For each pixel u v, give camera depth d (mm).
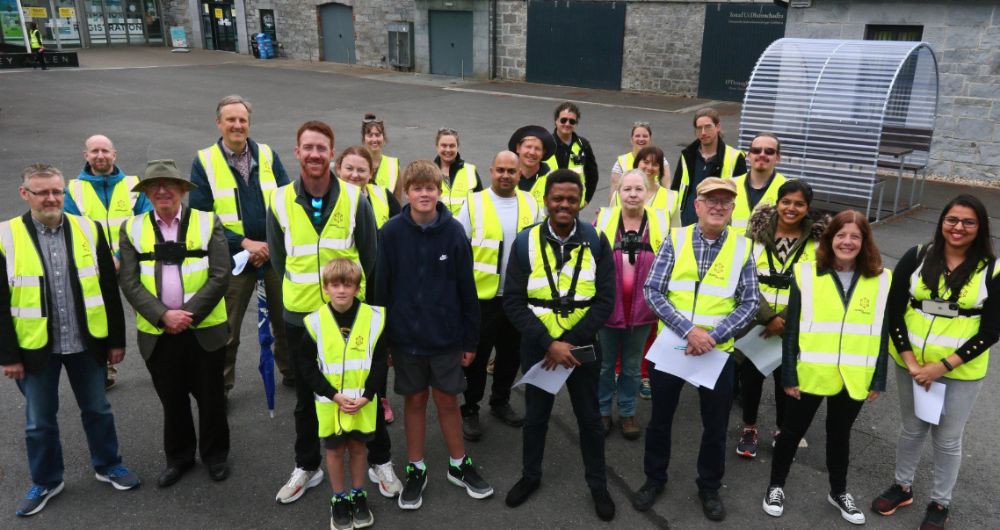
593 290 3791
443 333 3895
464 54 25188
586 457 3965
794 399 3803
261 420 4902
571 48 22672
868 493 4133
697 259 3812
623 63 21812
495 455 4578
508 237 4578
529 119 17328
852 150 9031
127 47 34438
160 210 3998
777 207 4254
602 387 4781
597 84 22484
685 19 20266
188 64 28422
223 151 4832
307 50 30094
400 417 5012
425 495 4156
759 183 5273
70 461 4398
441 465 4461
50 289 3768
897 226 9320
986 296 3502
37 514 3912
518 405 5195
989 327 3488
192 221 4074
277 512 3986
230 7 32312
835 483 3918
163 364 4066
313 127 3918
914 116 10375
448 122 16875
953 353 3586
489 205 4582
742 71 19672
